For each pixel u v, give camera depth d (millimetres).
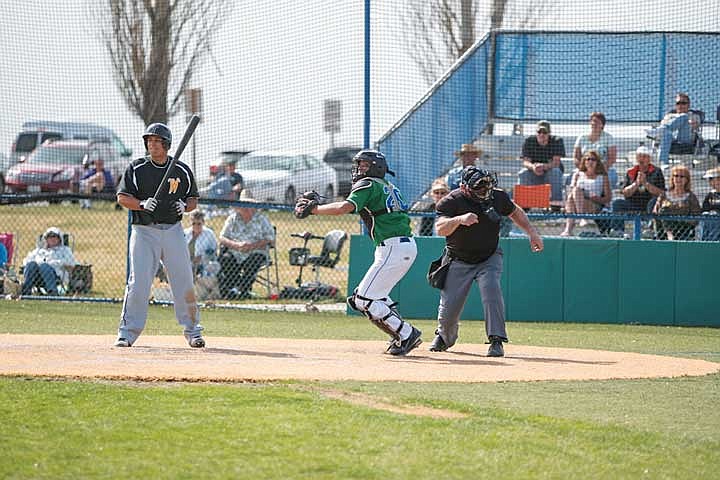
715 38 46469
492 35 47531
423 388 22109
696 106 46969
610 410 20375
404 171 45812
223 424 17953
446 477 15250
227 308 43688
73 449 16391
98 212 75375
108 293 48781
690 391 22906
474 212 27906
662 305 41750
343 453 16312
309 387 21562
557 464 16094
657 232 44625
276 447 16578
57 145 75688
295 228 65188
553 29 47531
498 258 28562
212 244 46000
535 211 43906
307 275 54562
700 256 41469
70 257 47719
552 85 47750
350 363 25531
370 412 19109
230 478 15008
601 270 42031
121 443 16750
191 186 28875
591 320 42156
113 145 76125
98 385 21219
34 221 71250
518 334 37406
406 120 45594
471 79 47125
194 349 28047
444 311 28625
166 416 18500
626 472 15867
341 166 81000
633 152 48156
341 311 43781
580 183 44906
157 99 60688
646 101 47281
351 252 42656
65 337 30609
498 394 21766
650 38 46969
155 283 49031
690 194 43094
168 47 59656
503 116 47719
